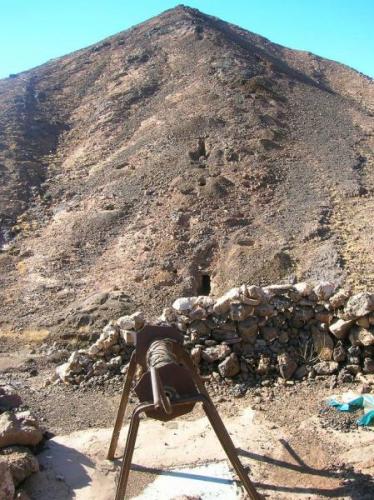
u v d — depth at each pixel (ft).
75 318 48.03
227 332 22.29
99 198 75.97
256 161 77.66
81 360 23.32
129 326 23.21
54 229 71.41
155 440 17.85
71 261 63.00
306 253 56.13
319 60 173.88
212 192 70.44
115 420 18.34
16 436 16.67
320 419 18.70
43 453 17.30
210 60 118.21
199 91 104.53
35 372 34.09
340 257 53.67
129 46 141.18
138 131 97.04
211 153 81.00
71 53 159.22
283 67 136.36
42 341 46.52
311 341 22.21
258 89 102.53
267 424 18.61
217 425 13.35
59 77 134.00
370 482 15.19
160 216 67.87
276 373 21.88
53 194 81.51
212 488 15.37
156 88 115.03
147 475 16.10
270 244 58.44
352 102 124.98
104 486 15.66
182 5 162.50
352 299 21.67
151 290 54.29
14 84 129.39
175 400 13.08
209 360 22.04
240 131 86.17
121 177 80.74
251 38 179.42
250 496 13.47
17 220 75.05
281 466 16.24
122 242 64.85
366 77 161.07
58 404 21.09
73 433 18.67
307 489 15.12
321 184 72.54
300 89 112.16
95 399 21.35
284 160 79.36
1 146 94.89
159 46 136.05
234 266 55.77
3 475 14.08
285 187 72.49
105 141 97.14
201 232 63.21
